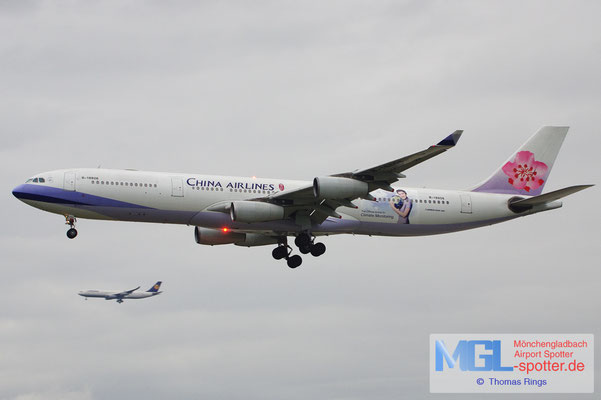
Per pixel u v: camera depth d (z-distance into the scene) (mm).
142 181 130000
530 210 150875
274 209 129750
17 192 127625
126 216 130000
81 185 128000
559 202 152375
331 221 138500
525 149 155375
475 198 148875
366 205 140625
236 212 127750
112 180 129250
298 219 135375
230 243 147000
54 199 127125
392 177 125875
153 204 130000
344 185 124188
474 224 149125
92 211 128500
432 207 144875
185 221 132375
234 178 135625
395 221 142500
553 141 156125
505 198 151500
